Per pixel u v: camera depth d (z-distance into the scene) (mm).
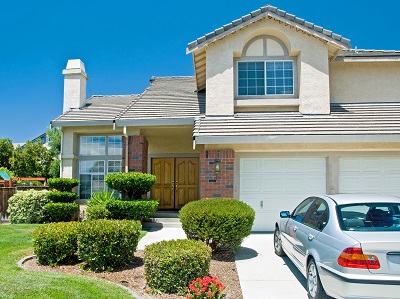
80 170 15367
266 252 9070
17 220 14406
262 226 11930
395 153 11984
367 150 11938
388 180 11945
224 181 11797
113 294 5457
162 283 6031
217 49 13156
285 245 7777
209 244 8617
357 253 4652
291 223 7352
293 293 6133
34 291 5219
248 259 8367
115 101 18000
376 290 4523
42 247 7414
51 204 13656
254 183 12031
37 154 35438
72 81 16844
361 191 11938
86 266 7395
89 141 15477
